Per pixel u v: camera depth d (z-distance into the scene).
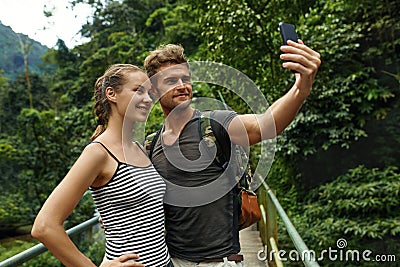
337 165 6.56
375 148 6.27
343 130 5.96
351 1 6.02
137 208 1.22
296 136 6.25
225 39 4.70
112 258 1.22
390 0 5.88
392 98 6.12
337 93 5.95
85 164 1.15
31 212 10.05
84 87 12.96
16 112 14.38
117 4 14.20
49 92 15.38
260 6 4.82
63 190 1.11
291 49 1.09
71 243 1.09
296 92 1.15
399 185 4.98
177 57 1.38
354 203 5.04
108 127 1.28
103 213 1.24
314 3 5.82
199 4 5.45
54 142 10.38
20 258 1.52
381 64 6.11
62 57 16.55
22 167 10.52
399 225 4.65
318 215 5.48
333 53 5.63
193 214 1.38
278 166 6.86
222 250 1.38
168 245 1.43
